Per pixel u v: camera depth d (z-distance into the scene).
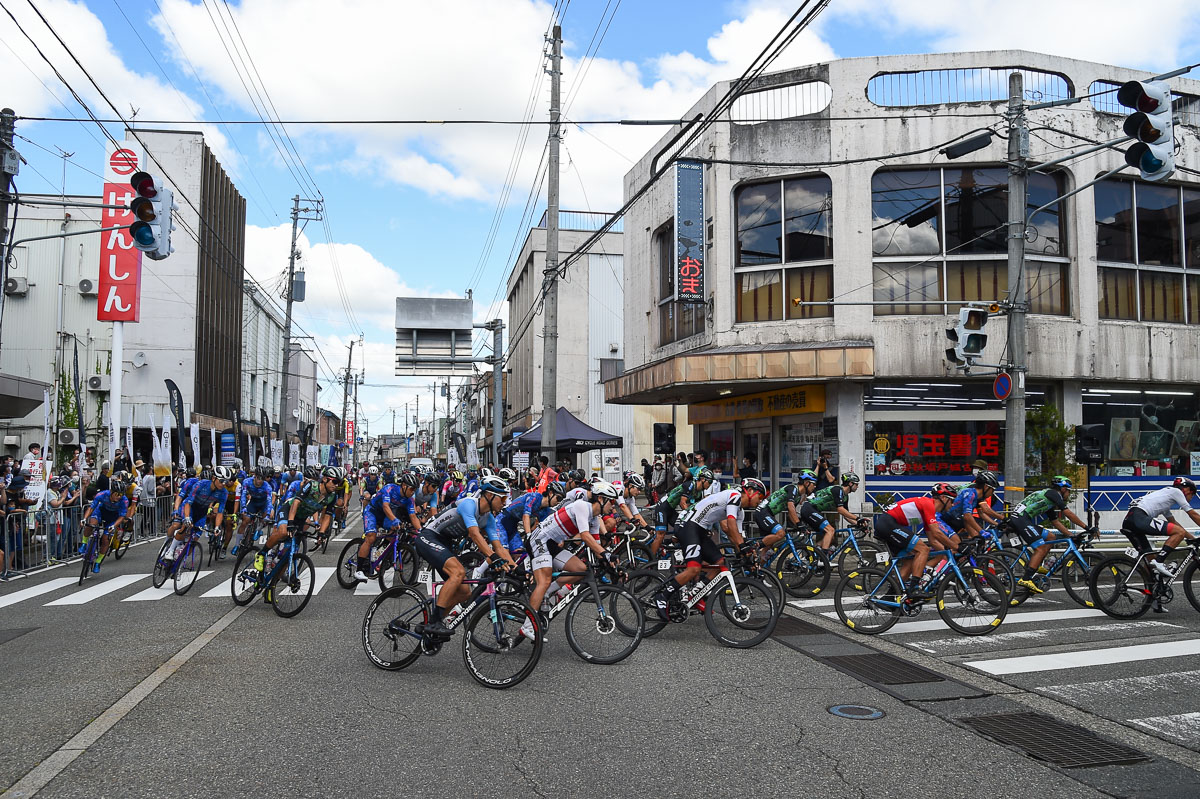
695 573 7.96
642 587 8.38
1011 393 11.68
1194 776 4.48
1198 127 16.09
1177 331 15.73
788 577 10.66
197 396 35.84
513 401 47.16
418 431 105.94
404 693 6.00
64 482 16.44
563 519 6.99
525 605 6.32
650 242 20.38
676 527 8.24
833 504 10.86
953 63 15.30
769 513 10.69
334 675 6.51
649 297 20.38
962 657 7.29
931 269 15.28
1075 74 15.40
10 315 32.31
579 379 37.62
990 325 14.86
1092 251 15.27
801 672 6.77
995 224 15.29
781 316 16.05
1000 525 10.16
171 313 35.22
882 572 8.37
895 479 15.03
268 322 52.34
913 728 5.27
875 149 15.34
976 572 8.34
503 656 6.27
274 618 8.91
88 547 11.74
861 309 15.11
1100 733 5.20
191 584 10.72
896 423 15.19
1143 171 8.30
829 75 15.67
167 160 35.84
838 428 15.12
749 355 14.97
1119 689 6.21
